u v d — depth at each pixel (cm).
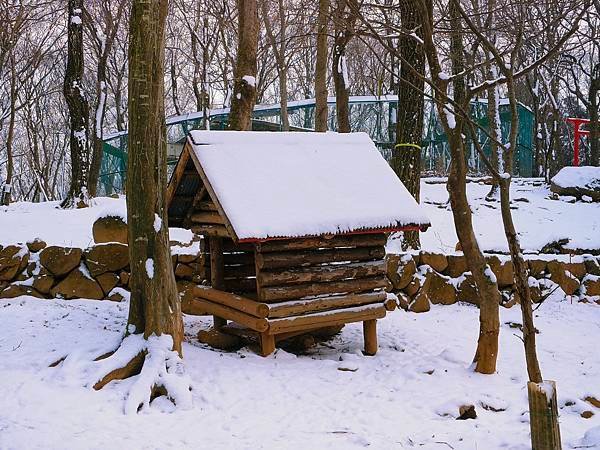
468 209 644
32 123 2784
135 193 610
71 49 1440
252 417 516
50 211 1351
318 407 541
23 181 3566
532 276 995
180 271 898
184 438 466
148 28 603
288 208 641
